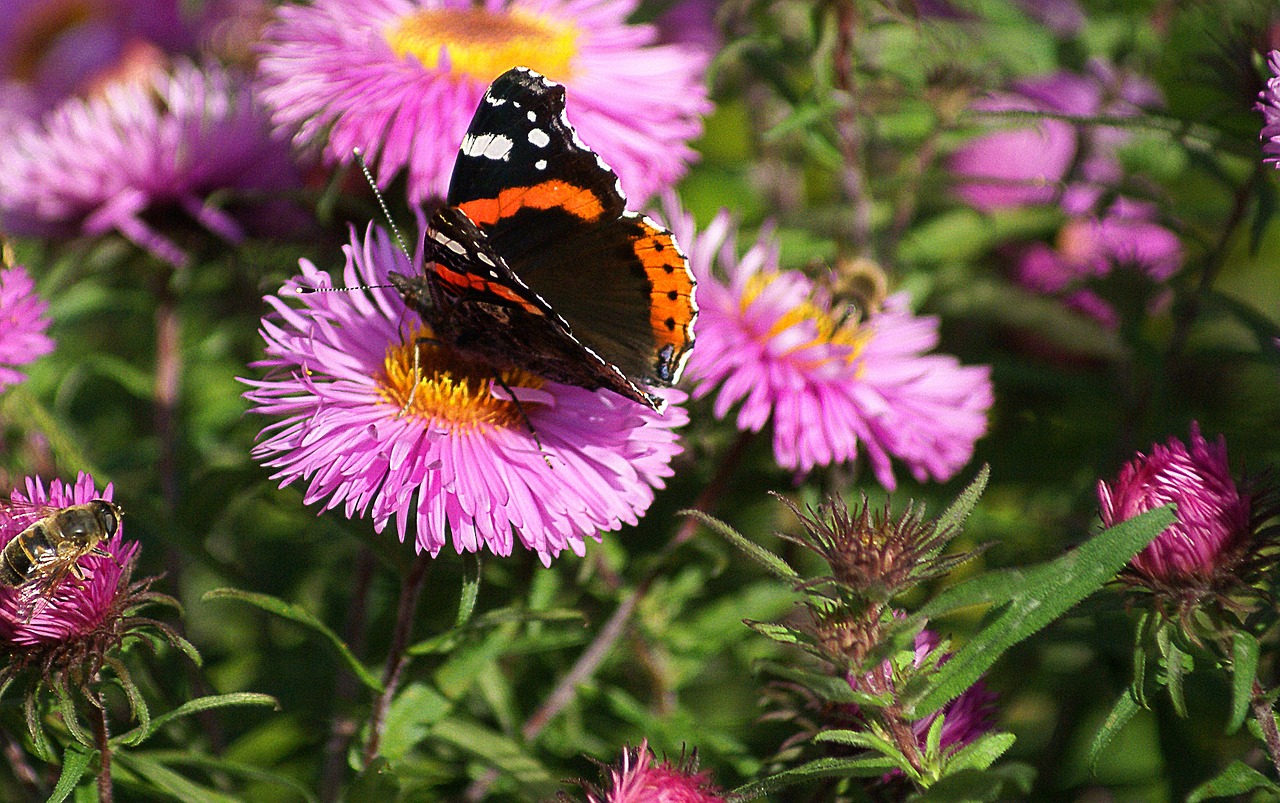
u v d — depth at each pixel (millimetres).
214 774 417
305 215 446
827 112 443
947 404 428
